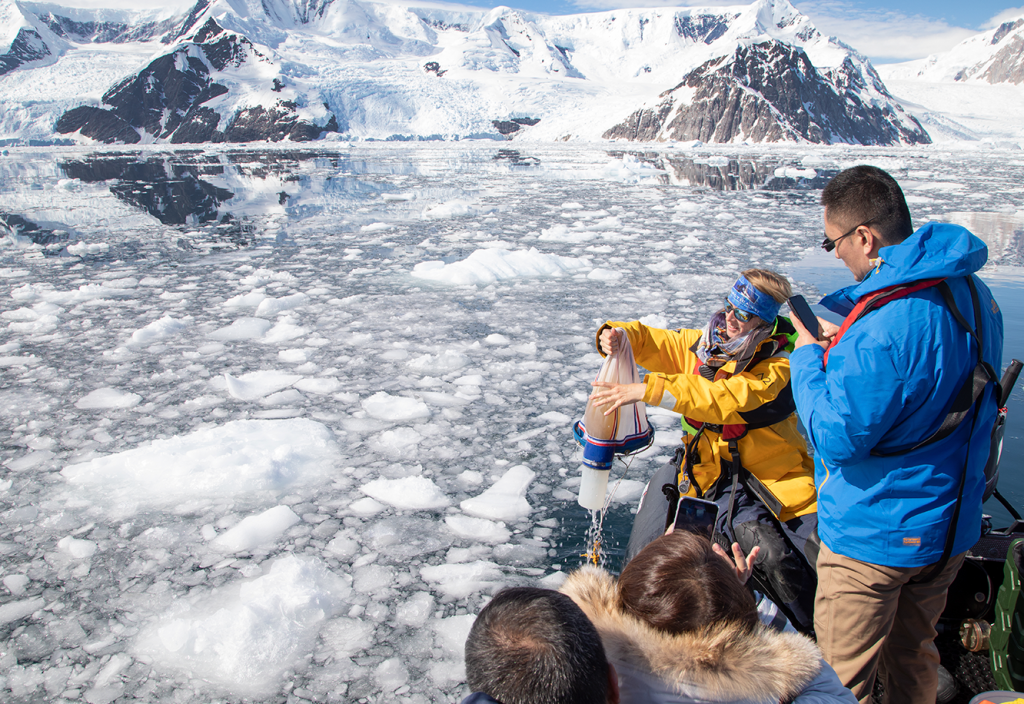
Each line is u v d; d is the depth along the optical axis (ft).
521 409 13.14
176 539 8.85
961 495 4.37
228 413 13.07
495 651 3.06
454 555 8.43
